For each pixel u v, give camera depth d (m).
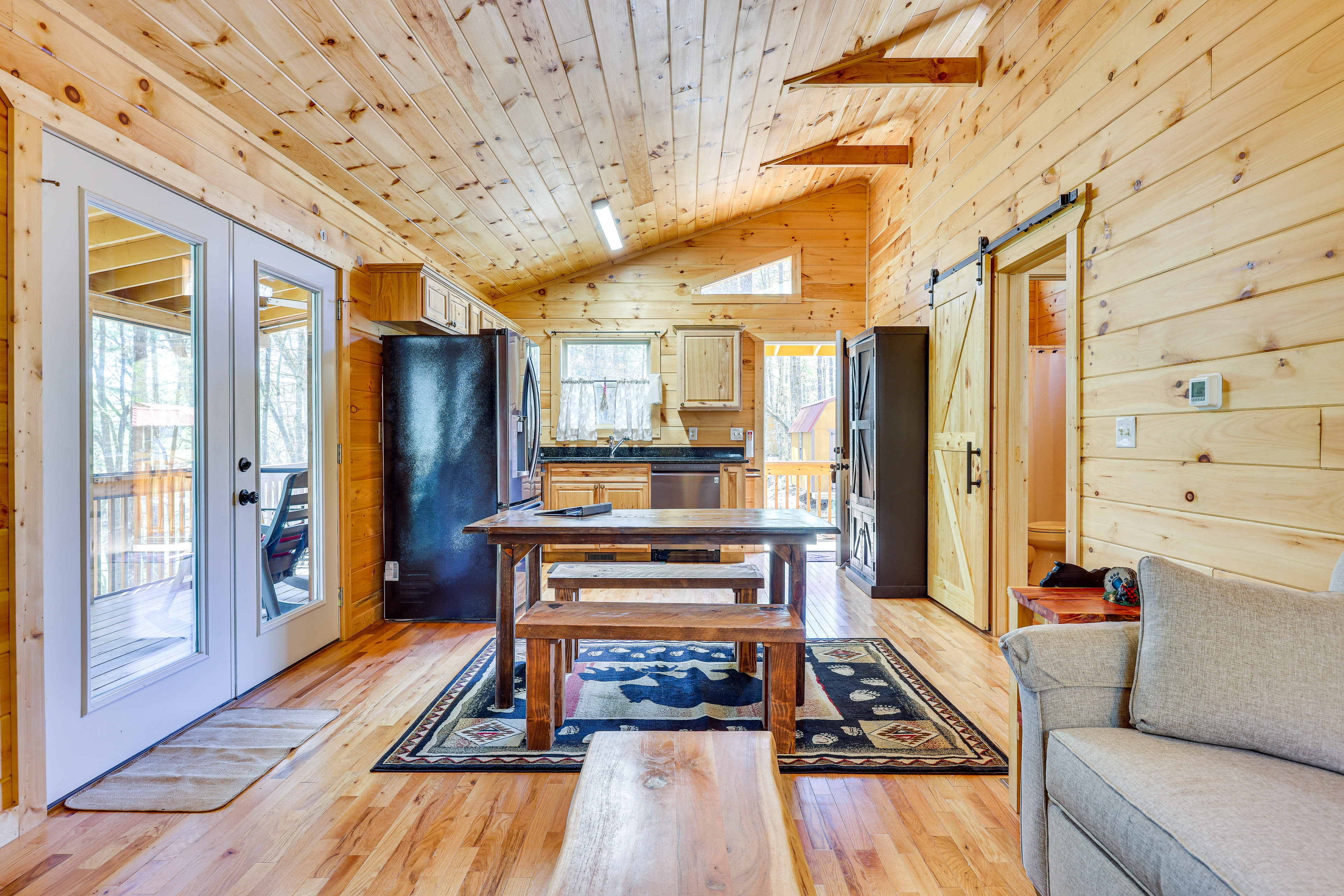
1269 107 1.72
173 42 2.01
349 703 2.46
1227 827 0.96
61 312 1.76
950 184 3.92
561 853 0.90
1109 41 2.41
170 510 2.21
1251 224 1.78
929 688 2.62
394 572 3.62
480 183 3.55
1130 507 2.29
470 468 3.62
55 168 1.74
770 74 3.37
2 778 1.59
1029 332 3.42
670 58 2.93
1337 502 1.54
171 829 1.66
